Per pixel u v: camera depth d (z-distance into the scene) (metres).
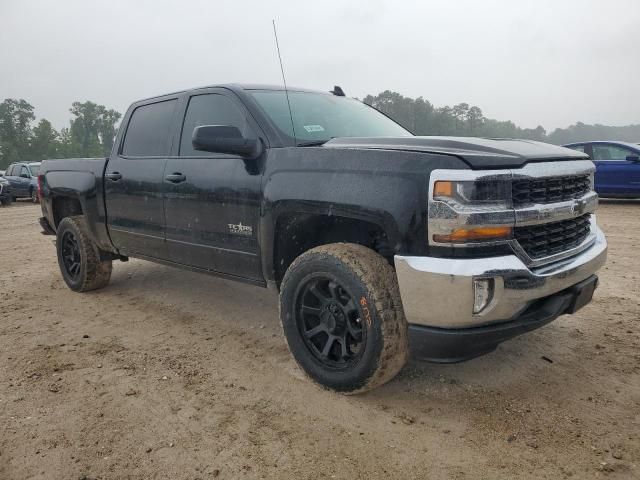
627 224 8.87
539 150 2.96
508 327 2.63
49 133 109.62
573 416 2.75
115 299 5.14
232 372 3.38
